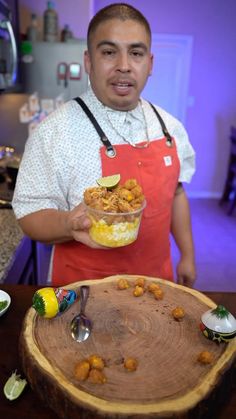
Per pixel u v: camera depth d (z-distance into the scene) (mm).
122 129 1153
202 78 4664
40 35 2863
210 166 5062
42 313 782
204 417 643
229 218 4289
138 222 866
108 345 738
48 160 1115
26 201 1140
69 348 724
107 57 1037
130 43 1005
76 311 835
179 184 1445
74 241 1170
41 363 673
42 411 661
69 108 1154
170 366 691
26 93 2775
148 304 878
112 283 961
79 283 952
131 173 1156
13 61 2207
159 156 1206
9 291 1014
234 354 720
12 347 807
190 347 743
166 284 966
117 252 1180
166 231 1284
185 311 856
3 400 677
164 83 4742
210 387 641
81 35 2967
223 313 755
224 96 4742
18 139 2895
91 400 607
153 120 1244
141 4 4336
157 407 598
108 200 826
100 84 1077
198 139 4930
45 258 2375
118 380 653
